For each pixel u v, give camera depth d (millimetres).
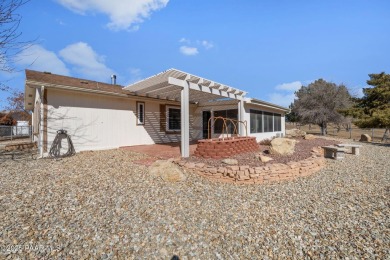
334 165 6836
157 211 3209
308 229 2893
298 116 27484
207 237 2641
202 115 13695
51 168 5434
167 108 11906
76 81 9469
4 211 2947
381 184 4863
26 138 19656
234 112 12031
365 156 8688
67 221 2781
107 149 8906
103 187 4059
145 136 10711
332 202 3828
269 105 13609
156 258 2219
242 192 4270
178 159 6176
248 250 2420
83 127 8297
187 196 3873
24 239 2359
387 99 18844
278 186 4688
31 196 3502
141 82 7766
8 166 5672
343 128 31562
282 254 2369
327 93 23359
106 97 9070
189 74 6711
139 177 4750
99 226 2711
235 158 6180
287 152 6738
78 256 2158
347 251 2420
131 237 2533
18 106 20828
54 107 7523
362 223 3059
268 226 2953
